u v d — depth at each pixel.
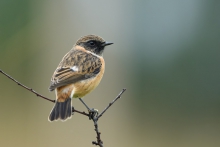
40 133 15.05
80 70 9.92
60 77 9.65
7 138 14.93
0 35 16.72
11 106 15.97
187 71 17.98
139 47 18.16
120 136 16.06
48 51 17.27
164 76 17.92
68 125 14.98
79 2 18.03
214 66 18.02
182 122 17.39
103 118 15.93
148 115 17.47
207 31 18.27
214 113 17.67
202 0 18.52
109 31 18.12
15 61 16.67
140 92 17.70
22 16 17.11
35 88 16.55
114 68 17.62
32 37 17.17
